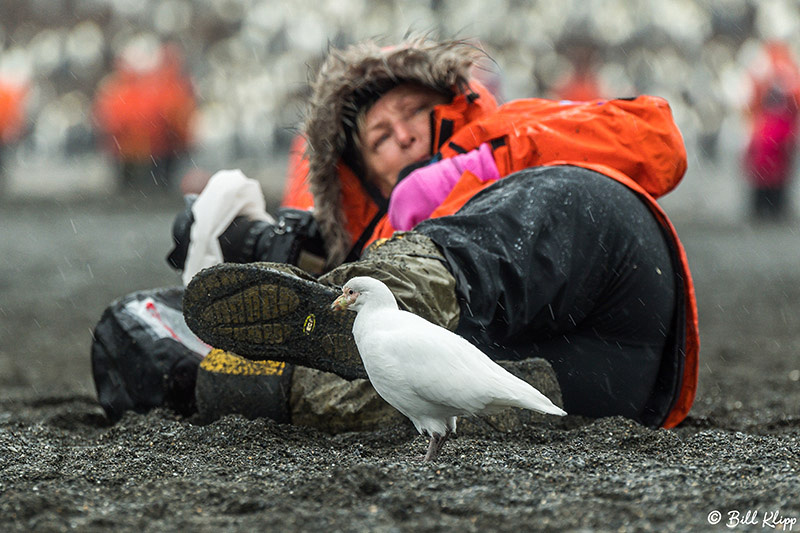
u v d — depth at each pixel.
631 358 8.00
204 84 72.06
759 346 14.80
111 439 7.85
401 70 9.38
